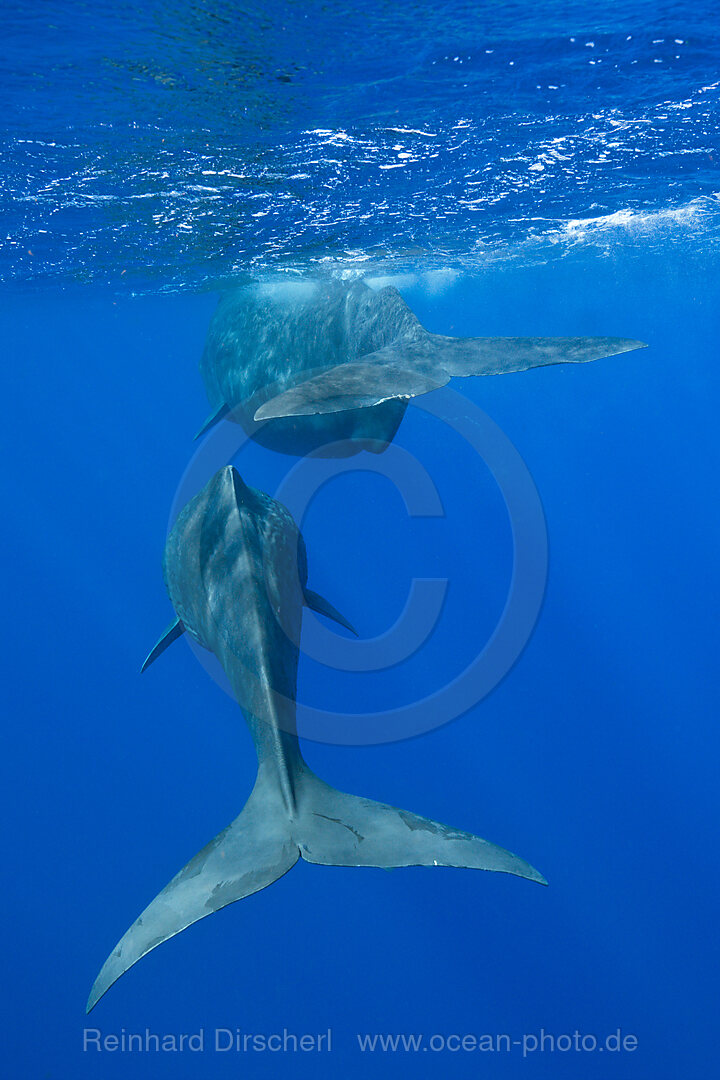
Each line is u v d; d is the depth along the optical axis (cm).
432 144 1095
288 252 1600
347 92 912
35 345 3362
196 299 2220
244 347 1136
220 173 1129
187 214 1306
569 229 1772
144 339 3219
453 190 1322
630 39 842
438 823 487
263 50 809
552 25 807
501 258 2011
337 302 945
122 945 427
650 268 2434
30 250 1548
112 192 1195
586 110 1029
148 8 708
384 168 1173
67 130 960
